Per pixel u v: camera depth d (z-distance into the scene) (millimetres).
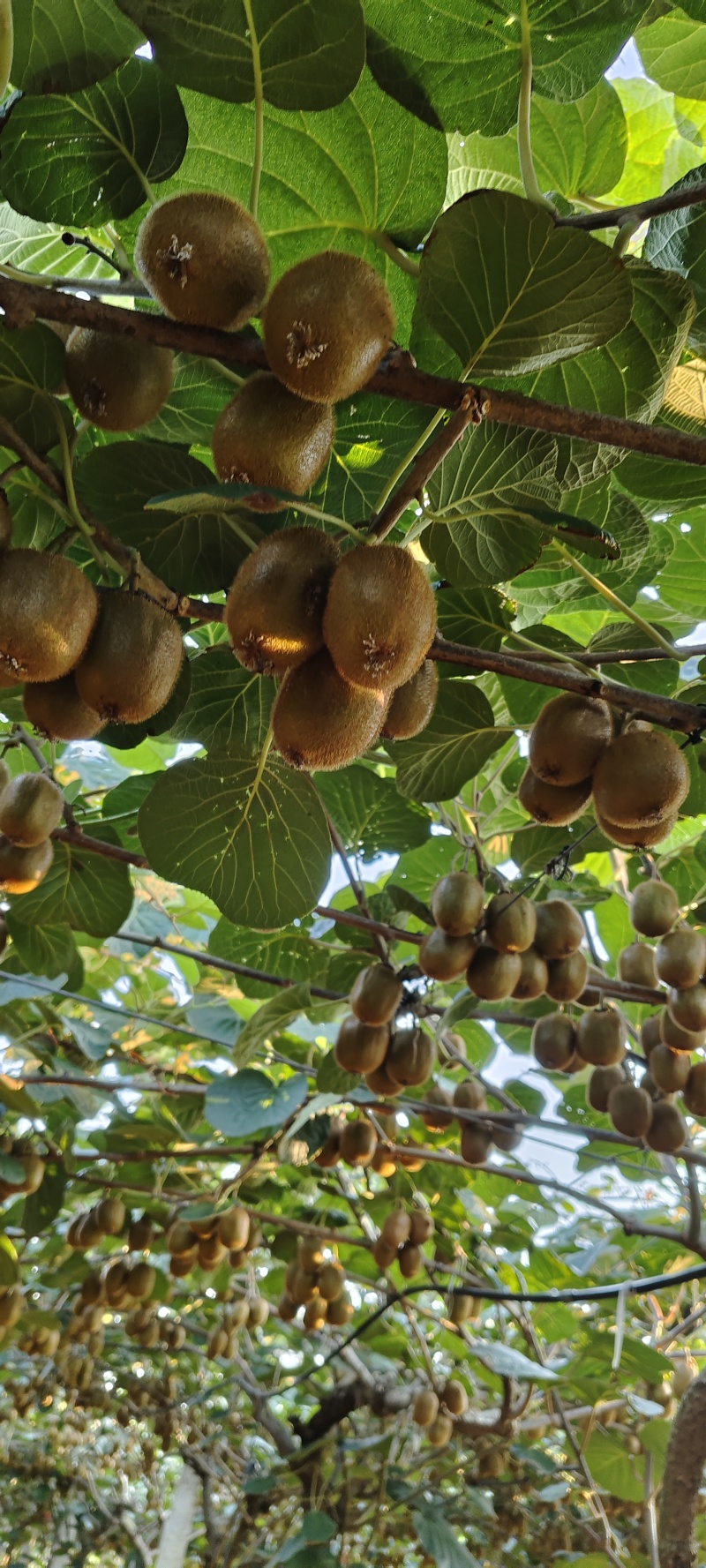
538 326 622
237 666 912
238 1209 1458
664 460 840
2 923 1190
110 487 729
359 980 1112
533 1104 1749
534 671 755
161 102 680
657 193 1042
